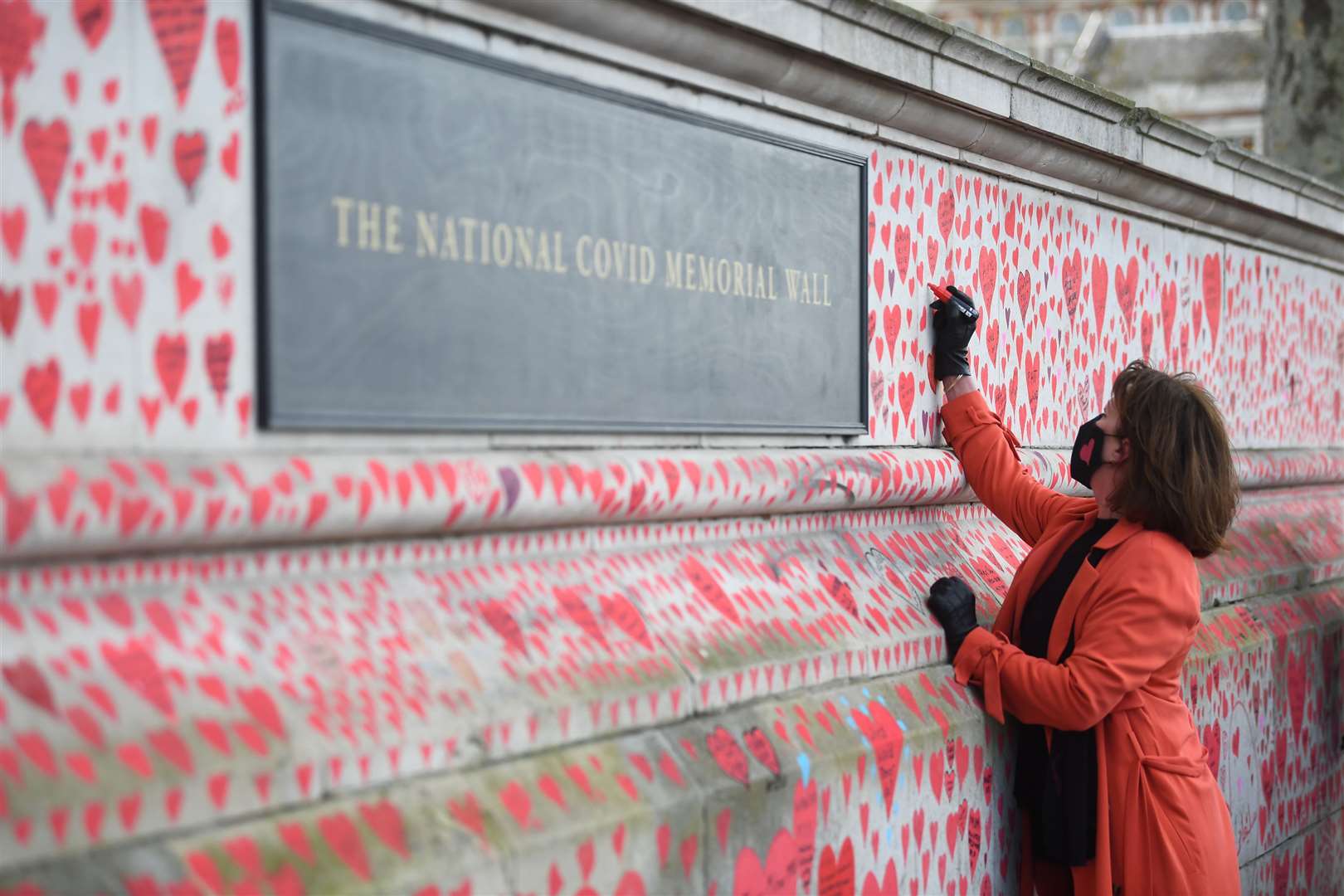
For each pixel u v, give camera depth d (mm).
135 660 1658
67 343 1666
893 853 2705
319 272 1932
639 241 2490
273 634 1830
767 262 2820
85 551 1642
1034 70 3494
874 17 2916
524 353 2254
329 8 1948
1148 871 2850
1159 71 46656
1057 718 2848
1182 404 2906
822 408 2988
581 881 1992
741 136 2746
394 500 1973
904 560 3188
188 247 1789
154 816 1580
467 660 2029
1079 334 4129
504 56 2232
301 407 1909
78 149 1674
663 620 2412
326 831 1722
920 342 3371
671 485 2471
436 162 2105
